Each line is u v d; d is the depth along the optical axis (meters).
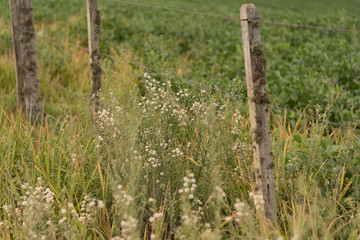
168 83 3.61
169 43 10.78
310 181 3.06
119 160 2.91
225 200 3.06
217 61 8.83
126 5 19.27
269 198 2.80
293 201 3.07
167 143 3.37
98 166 3.16
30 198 2.84
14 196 3.21
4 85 6.24
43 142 3.90
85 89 6.55
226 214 3.09
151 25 13.29
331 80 7.30
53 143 3.89
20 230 2.72
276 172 3.23
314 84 6.82
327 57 8.57
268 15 17.86
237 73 7.87
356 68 7.59
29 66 4.92
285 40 11.74
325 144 3.55
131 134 2.86
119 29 12.16
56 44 8.72
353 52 9.39
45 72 6.97
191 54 10.05
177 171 3.14
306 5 26.06
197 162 3.24
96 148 3.66
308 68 8.05
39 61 7.21
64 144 3.79
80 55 8.20
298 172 3.22
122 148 2.89
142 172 3.03
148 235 2.94
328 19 15.05
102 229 2.96
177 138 3.60
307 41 11.81
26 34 4.85
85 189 3.19
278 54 9.62
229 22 15.68
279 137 3.40
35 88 5.00
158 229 2.50
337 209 2.99
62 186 3.41
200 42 11.06
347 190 3.22
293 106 6.21
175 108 3.57
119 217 2.57
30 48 4.92
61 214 2.88
